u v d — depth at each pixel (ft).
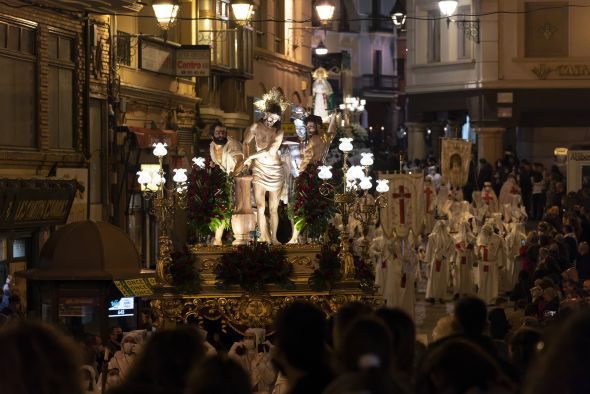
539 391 27.84
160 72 158.40
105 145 140.26
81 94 133.18
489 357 36.09
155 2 126.72
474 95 246.88
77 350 29.19
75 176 130.52
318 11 144.66
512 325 89.45
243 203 98.32
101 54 138.00
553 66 243.81
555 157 234.79
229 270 93.30
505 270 158.20
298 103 252.42
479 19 244.83
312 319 36.99
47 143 124.47
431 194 148.05
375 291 96.02
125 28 151.43
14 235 118.01
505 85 244.22
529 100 244.83
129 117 150.30
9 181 111.86
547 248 125.18
